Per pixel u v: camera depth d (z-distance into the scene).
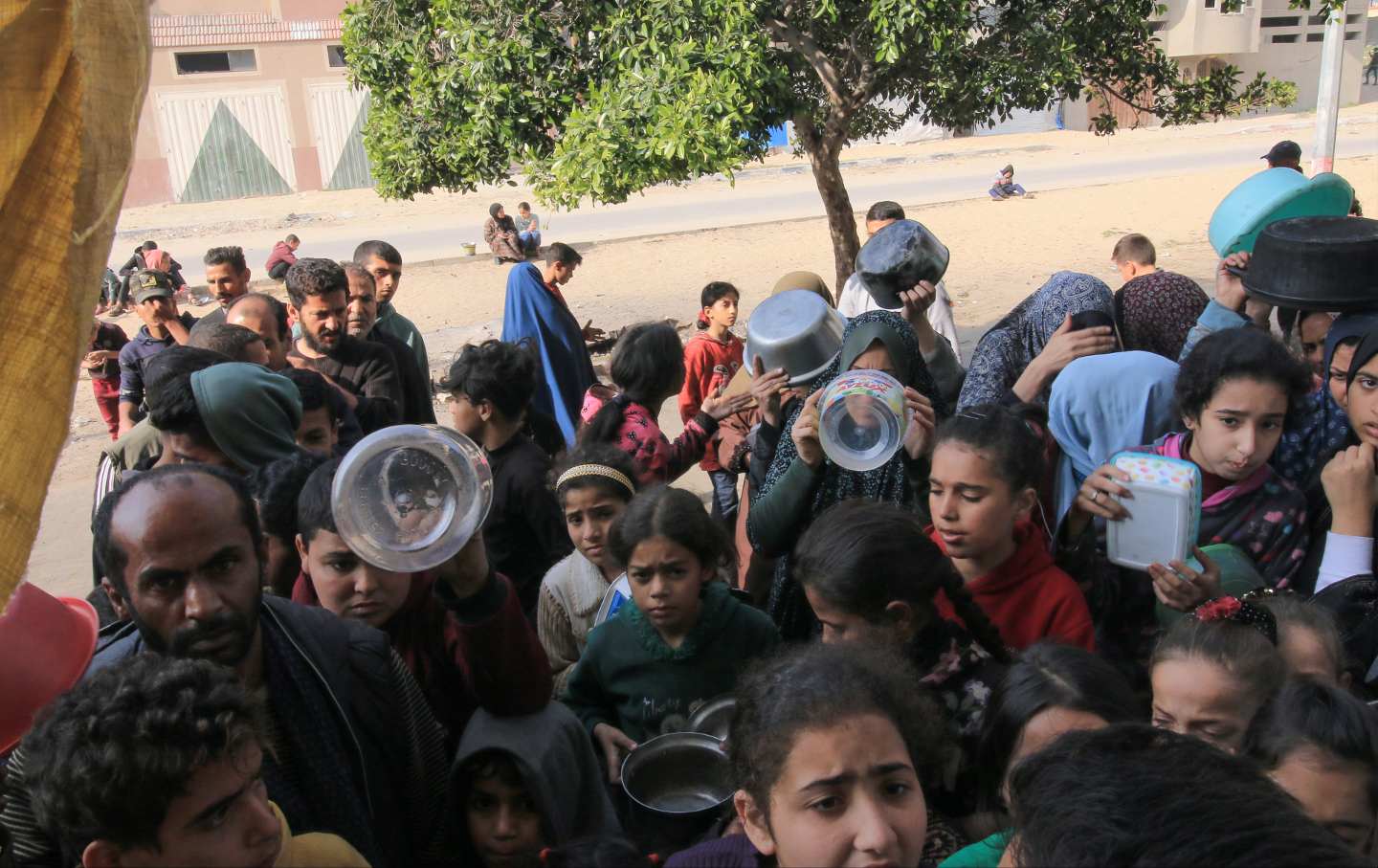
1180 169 28.05
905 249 3.99
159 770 1.60
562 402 6.91
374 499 2.04
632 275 18.59
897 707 1.75
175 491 2.09
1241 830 1.04
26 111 1.45
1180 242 18.28
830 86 8.60
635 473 3.57
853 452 3.03
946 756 2.06
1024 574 2.80
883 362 3.55
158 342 6.63
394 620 2.63
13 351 1.47
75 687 1.78
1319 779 1.82
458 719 2.61
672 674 2.90
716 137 6.48
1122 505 2.62
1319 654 2.41
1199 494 2.60
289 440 3.47
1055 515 3.51
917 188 27.88
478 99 7.31
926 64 8.26
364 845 2.14
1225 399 2.97
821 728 1.66
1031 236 19.88
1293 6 8.18
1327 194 3.98
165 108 31.98
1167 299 4.52
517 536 4.06
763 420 3.81
